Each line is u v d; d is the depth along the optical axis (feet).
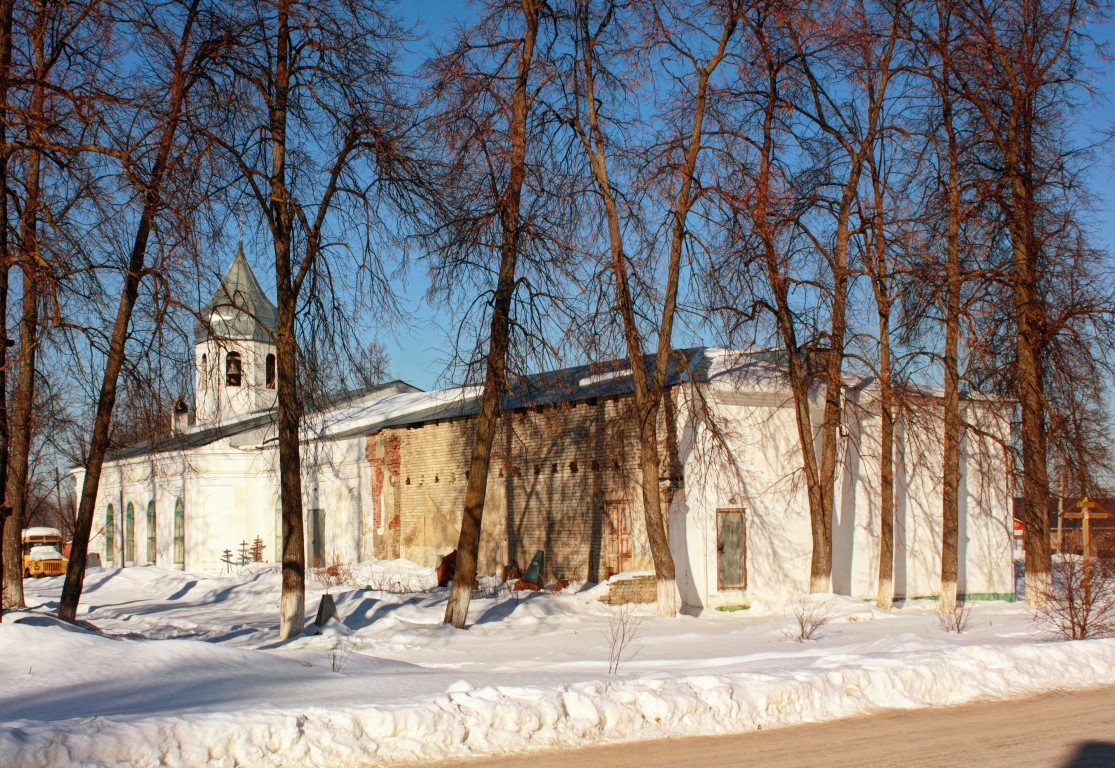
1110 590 65.67
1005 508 104.17
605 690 35.99
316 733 30.40
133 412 58.70
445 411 112.47
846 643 58.03
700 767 29.89
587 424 94.07
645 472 78.79
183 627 75.92
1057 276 81.41
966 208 80.84
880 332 83.56
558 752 31.83
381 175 64.23
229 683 39.29
